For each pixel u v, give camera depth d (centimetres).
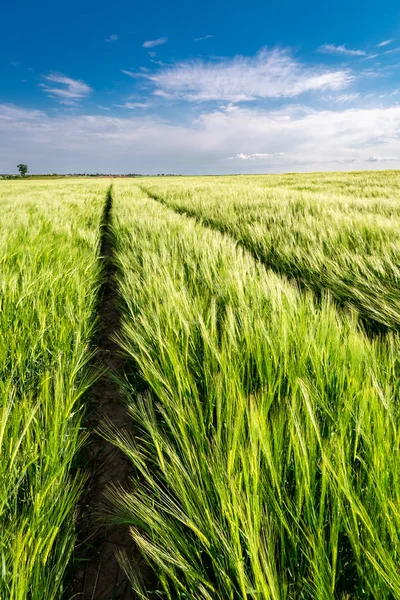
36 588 69
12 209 816
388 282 246
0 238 361
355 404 107
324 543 73
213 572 79
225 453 94
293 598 66
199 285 249
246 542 75
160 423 129
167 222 520
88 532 105
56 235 443
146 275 256
